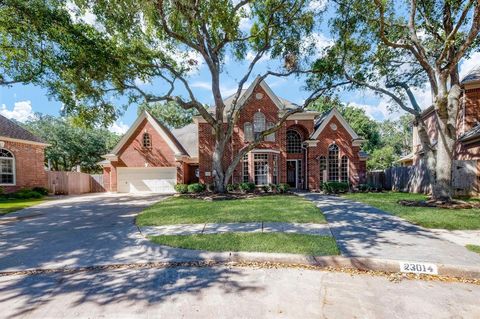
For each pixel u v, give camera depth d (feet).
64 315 10.12
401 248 16.76
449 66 31.48
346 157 64.90
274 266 14.99
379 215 28.12
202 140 64.13
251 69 50.90
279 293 11.75
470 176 42.57
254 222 24.63
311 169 63.82
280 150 63.62
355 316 9.89
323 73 46.83
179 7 37.65
